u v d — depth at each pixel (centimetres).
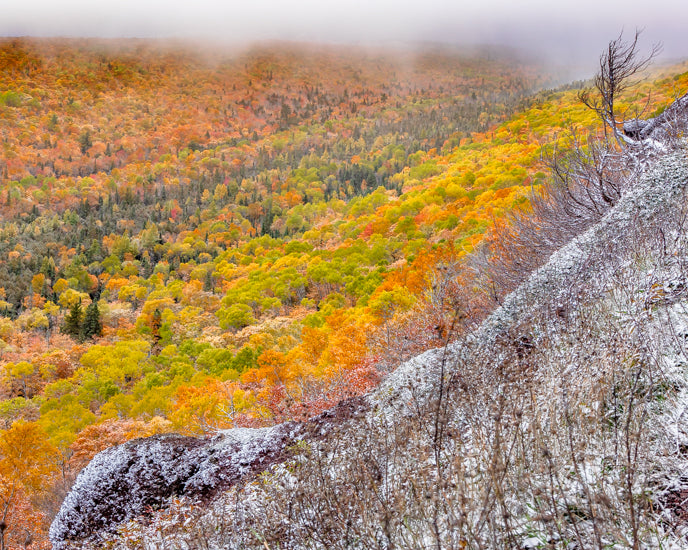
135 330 6134
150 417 2742
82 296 9019
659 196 544
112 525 482
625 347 313
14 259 11594
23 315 7844
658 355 302
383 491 294
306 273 6419
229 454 502
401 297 2203
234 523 343
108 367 4241
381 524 245
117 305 7875
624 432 254
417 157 19375
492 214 4753
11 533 999
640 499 215
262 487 393
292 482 366
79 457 2077
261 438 513
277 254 9719
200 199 19550
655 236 463
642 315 349
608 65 687
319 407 935
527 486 241
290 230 13988
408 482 276
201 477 487
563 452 255
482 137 16962
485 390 344
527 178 7075
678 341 315
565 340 373
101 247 13162
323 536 263
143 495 489
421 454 290
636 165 683
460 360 454
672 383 281
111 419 2569
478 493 247
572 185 898
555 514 207
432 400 358
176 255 12838
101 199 18550
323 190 19475
